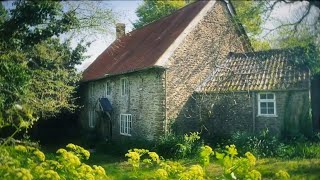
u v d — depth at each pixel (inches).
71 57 912.3
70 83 975.0
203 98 743.1
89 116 1066.7
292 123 665.0
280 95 679.7
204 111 740.7
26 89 479.5
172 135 671.1
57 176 189.5
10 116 340.2
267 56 776.9
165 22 947.3
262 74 727.1
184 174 198.1
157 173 211.9
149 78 739.4
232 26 842.2
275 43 757.3
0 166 191.5
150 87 735.1
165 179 213.5
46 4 454.0
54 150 789.9
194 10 849.5
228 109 725.3
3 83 440.1
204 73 780.6
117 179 363.6
